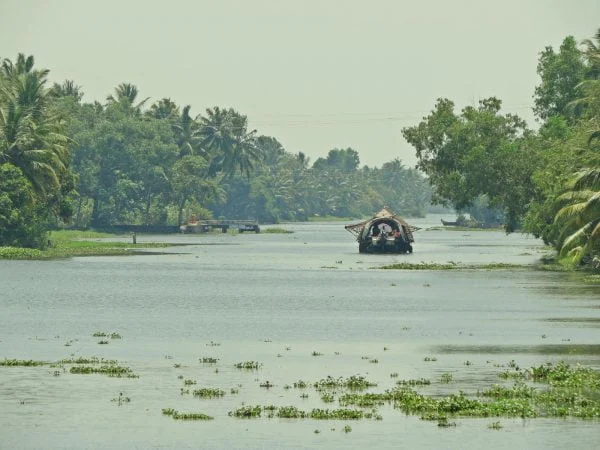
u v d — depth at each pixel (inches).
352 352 5713.6
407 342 6146.7
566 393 4407.0
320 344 6058.1
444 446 3580.2
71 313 7805.1
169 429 3814.0
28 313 7780.5
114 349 5802.2
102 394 4421.8
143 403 4247.0
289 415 4010.8
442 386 4616.1
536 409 4136.3
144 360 5374.0
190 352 5689.0
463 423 3909.9
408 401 4188.0
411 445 3597.4
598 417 3998.5
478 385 4635.8
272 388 4576.8
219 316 7657.5
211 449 3550.7
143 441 3654.0
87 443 3627.0
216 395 4409.5
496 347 5910.4
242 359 5423.2
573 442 3619.6
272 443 3627.0
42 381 4709.6
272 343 6102.4
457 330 6752.0
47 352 5664.4
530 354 5605.3
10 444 3604.8
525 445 3587.6
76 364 5216.5
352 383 4653.1
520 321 7249.0
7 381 4709.6
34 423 3897.6
